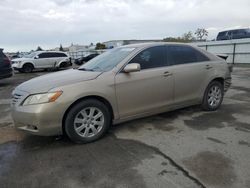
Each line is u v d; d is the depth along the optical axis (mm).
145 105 4223
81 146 3656
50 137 4023
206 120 4668
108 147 3590
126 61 4059
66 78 3801
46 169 3014
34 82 3844
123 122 4371
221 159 3117
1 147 3699
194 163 3039
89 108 3705
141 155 3303
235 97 6691
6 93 8781
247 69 14570
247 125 4359
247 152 3299
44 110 3350
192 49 4965
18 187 2652
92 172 2912
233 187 2533
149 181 2686
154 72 4230
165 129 4238
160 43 4551
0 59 10484
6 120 5145
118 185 2635
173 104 4598
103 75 3822
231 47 19109
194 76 4797
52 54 19750
